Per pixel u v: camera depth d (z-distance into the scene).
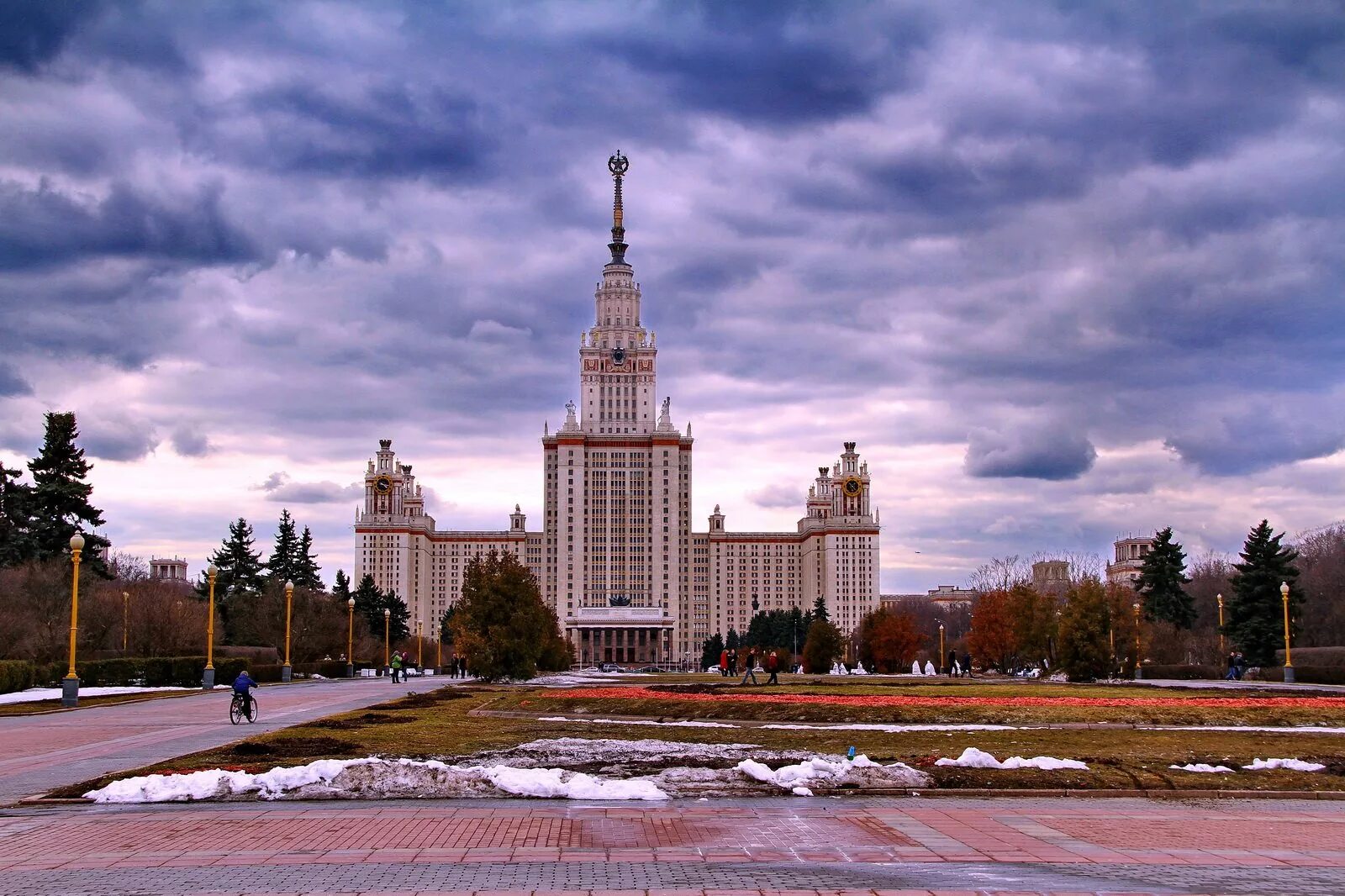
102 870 18.42
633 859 19.28
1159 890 17.14
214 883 17.52
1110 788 26.92
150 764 31.83
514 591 101.44
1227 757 31.97
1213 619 178.50
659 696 58.84
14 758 33.78
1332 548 176.75
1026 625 122.19
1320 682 93.50
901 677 114.00
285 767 28.56
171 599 125.25
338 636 156.62
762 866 18.80
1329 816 24.05
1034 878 18.02
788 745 36.22
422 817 23.25
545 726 44.53
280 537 174.00
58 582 100.69
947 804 25.42
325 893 16.86
